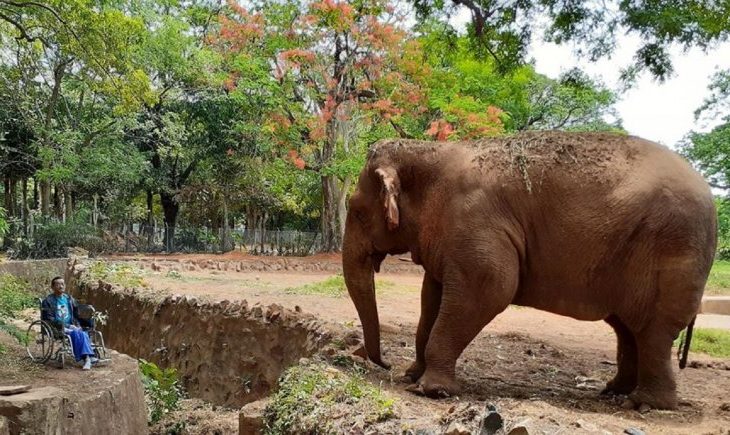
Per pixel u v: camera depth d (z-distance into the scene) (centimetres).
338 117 2633
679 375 766
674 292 519
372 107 2472
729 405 550
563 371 759
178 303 1202
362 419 443
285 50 2583
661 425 492
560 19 1128
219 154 3212
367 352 661
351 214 652
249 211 4009
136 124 2855
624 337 607
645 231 525
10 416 612
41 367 817
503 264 544
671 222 520
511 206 554
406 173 609
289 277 2055
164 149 3017
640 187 530
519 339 973
